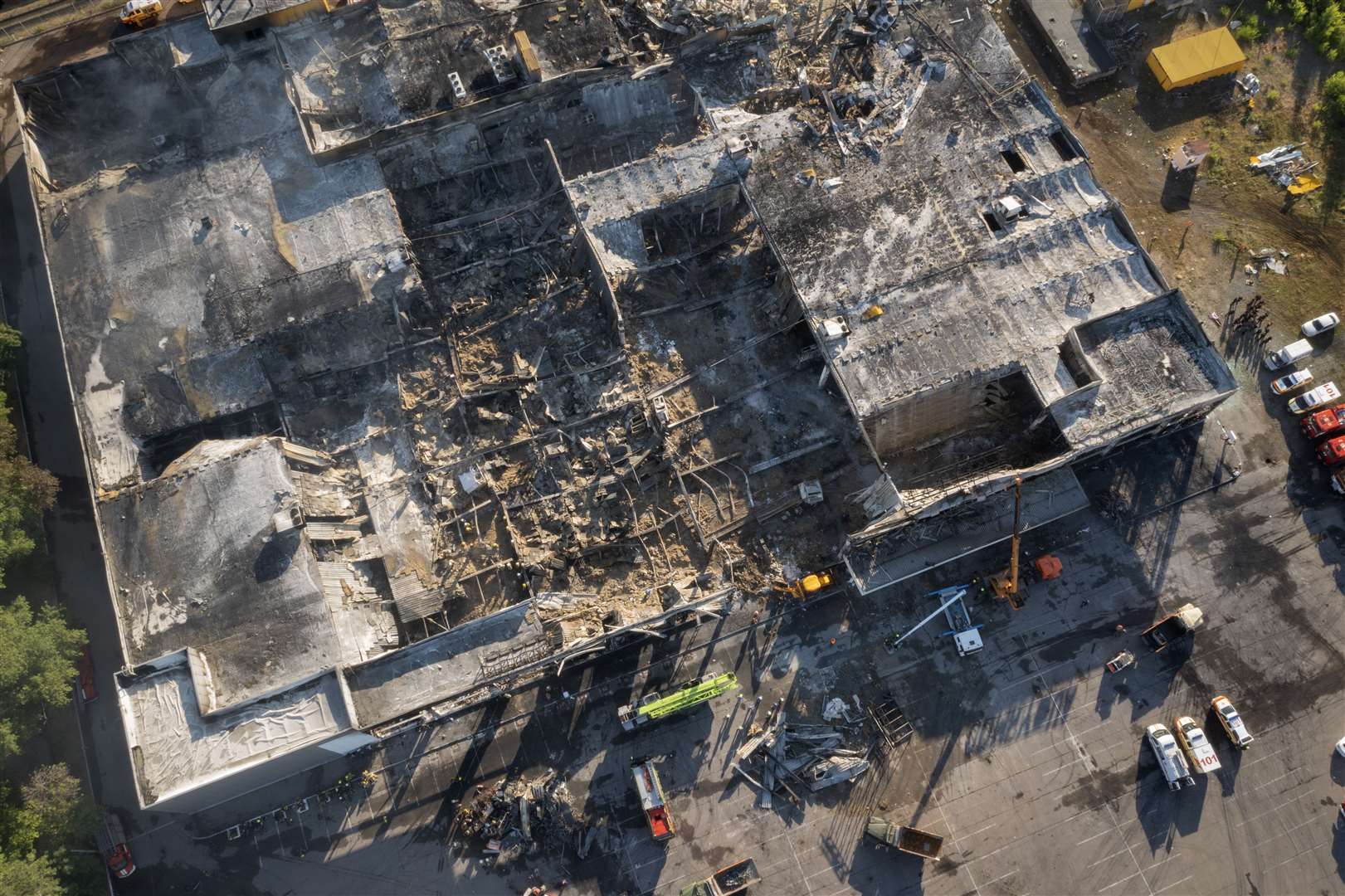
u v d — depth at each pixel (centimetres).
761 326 5553
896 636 4981
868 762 4791
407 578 4925
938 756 4806
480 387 5306
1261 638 4959
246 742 4325
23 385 5506
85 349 5166
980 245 5191
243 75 5606
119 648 5062
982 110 5531
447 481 5169
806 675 4950
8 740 4391
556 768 4825
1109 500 5178
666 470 5262
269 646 4550
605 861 4688
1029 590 5072
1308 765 4753
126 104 5634
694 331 5553
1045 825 4697
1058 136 5516
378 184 5416
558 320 5503
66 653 4712
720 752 4834
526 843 4719
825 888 4631
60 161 5600
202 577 4678
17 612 4666
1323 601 5012
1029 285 5097
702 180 5416
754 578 5091
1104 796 4734
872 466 5281
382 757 4856
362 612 4778
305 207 5359
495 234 5641
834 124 5500
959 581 5084
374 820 4772
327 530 4897
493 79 5538
